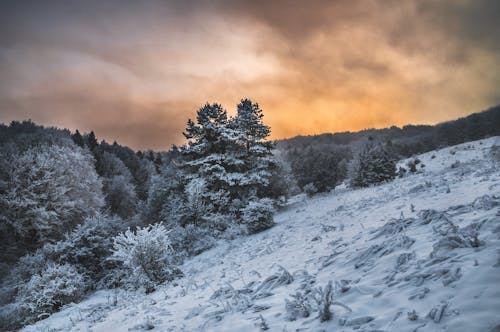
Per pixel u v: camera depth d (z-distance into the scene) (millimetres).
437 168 27812
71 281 12188
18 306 11359
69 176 30719
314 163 36219
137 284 11328
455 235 4383
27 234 26203
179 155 27922
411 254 4664
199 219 20562
